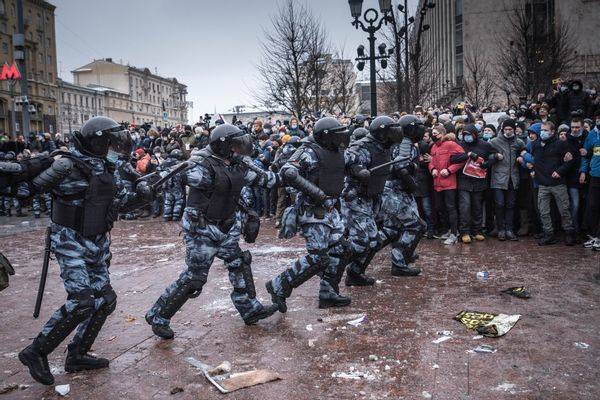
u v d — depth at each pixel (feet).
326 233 17.26
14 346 15.87
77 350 13.61
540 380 12.35
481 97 102.78
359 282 21.03
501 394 11.71
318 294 20.16
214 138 15.37
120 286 22.53
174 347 15.17
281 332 16.10
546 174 27.91
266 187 16.80
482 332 15.30
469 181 29.45
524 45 82.84
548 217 28.27
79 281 12.85
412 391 11.96
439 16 144.97
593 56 100.01
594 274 21.89
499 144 29.68
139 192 14.07
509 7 112.68
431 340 15.02
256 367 13.57
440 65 141.69
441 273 22.75
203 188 15.24
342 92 94.38
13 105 77.77
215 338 15.79
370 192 19.66
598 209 27.32
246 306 16.63
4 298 21.26
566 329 15.61
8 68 63.10
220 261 26.66
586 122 28.86
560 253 26.14
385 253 27.68
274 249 29.63
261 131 44.19
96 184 12.96
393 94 79.25
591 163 27.22
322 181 17.07
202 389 12.42
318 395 11.91
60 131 233.55
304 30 76.59
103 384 12.87
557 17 100.22
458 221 31.27
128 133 13.65
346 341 15.14
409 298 19.17
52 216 13.14
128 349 15.10
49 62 222.69
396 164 21.35
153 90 339.36
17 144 56.24
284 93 78.59
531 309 17.52
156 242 34.14
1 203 54.08
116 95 293.64
